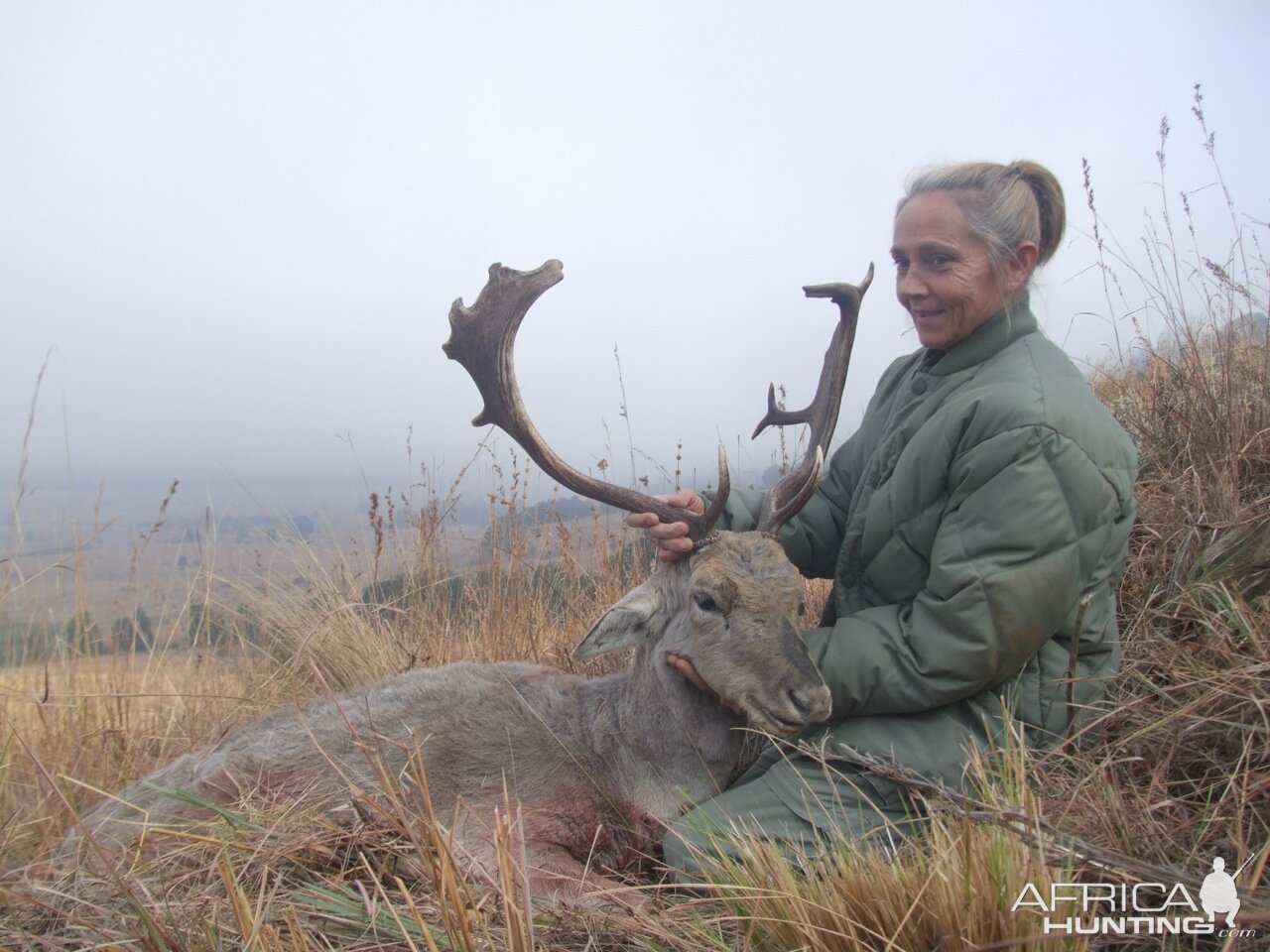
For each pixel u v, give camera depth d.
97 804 1.36
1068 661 1.17
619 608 1.31
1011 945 0.75
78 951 0.92
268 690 1.81
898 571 1.23
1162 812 1.01
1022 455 1.09
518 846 1.22
